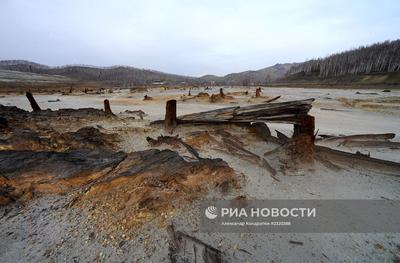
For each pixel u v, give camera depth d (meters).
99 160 4.54
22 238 2.88
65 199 3.58
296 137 5.28
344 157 5.46
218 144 6.28
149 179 3.81
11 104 20.17
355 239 2.99
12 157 4.36
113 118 10.28
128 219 3.10
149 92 42.78
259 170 4.91
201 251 2.69
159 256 2.61
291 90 49.66
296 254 2.73
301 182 4.50
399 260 2.65
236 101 24.11
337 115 15.66
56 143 5.54
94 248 2.72
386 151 6.83
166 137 6.57
